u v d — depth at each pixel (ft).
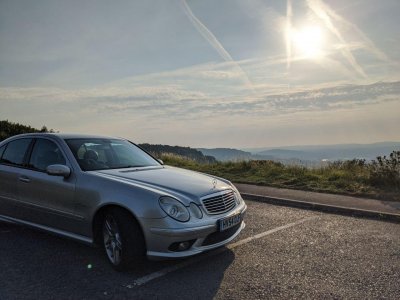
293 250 18.06
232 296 13.12
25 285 13.91
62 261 16.31
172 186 15.83
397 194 31.60
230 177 43.62
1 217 20.18
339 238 20.18
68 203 16.74
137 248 14.62
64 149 18.10
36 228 18.54
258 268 15.72
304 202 28.84
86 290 13.53
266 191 34.14
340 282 14.33
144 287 13.82
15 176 19.01
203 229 14.82
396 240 19.86
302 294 13.29
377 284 14.15
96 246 16.29
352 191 33.50
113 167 18.31
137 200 14.66
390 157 37.99
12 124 76.13
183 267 15.81
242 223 17.78
